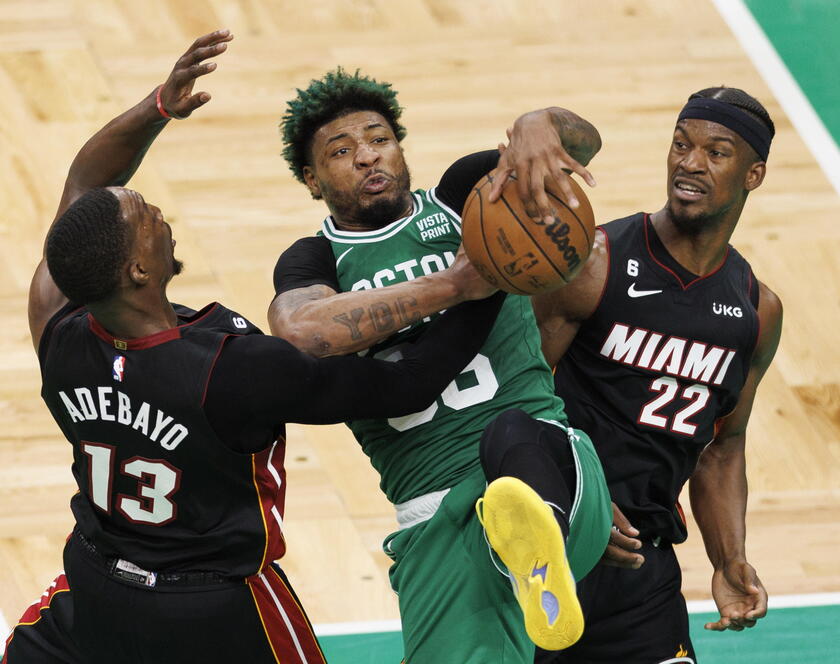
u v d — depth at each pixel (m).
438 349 10.85
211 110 24.61
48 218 22.31
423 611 11.08
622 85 25.30
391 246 11.53
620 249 12.47
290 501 18.08
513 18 26.98
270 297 20.81
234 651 11.16
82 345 10.75
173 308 11.46
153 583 11.02
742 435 13.62
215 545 10.92
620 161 23.47
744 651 15.80
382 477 11.75
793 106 25.12
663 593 12.77
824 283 21.53
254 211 22.56
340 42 26.27
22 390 19.50
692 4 27.45
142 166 23.36
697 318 12.41
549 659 12.59
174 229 22.08
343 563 17.22
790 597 16.73
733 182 12.06
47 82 24.94
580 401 12.59
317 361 10.54
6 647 12.23
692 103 12.18
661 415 12.45
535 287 10.54
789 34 26.78
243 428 10.52
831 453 18.89
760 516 17.94
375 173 11.49
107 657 11.44
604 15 27.12
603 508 11.08
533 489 10.17
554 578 9.91
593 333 12.50
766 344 12.91
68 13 26.75
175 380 10.45
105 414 10.67
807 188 23.42
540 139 10.52
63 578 12.13
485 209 10.50
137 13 26.80
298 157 12.03
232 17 26.80
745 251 22.03
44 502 17.92
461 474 11.16
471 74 25.47
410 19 26.92
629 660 12.70
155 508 10.84
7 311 20.69
